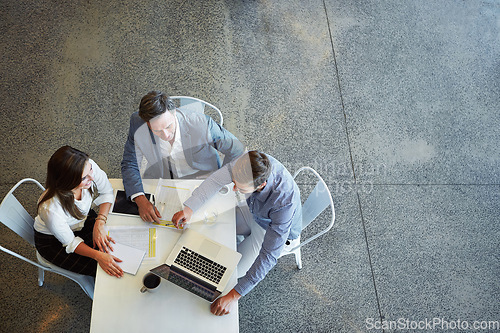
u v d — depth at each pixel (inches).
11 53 125.7
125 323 68.2
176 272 72.2
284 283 102.3
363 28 142.9
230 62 131.2
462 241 111.2
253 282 73.0
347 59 136.3
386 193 116.2
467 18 149.3
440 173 120.6
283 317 98.7
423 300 103.1
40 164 111.0
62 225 74.9
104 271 72.2
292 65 133.0
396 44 141.2
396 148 123.2
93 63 126.4
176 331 68.2
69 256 80.8
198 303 70.4
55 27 131.0
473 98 133.8
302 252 106.3
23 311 94.3
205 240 75.4
